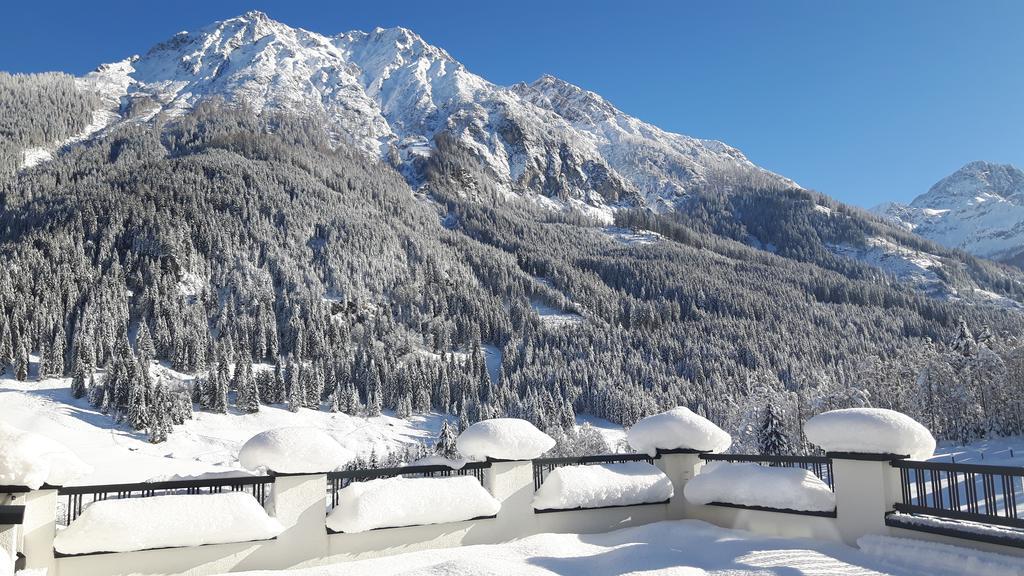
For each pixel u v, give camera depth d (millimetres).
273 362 94375
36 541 5426
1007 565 4980
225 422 76250
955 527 5523
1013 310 155625
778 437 40688
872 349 116688
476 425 7781
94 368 82625
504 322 118250
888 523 6059
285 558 6305
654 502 8086
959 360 56156
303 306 104125
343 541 6594
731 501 7375
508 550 6645
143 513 5816
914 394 54750
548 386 94438
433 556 6496
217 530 5980
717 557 6160
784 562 5789
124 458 62844
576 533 7648
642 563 5898
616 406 87250
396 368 94125
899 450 6016
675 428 8266
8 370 80500
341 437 75250
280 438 6453
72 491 5961
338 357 93812
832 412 6676
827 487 6809
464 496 7074
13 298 86750
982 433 50031
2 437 5148
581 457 8312
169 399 72125
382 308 114250
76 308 90125
